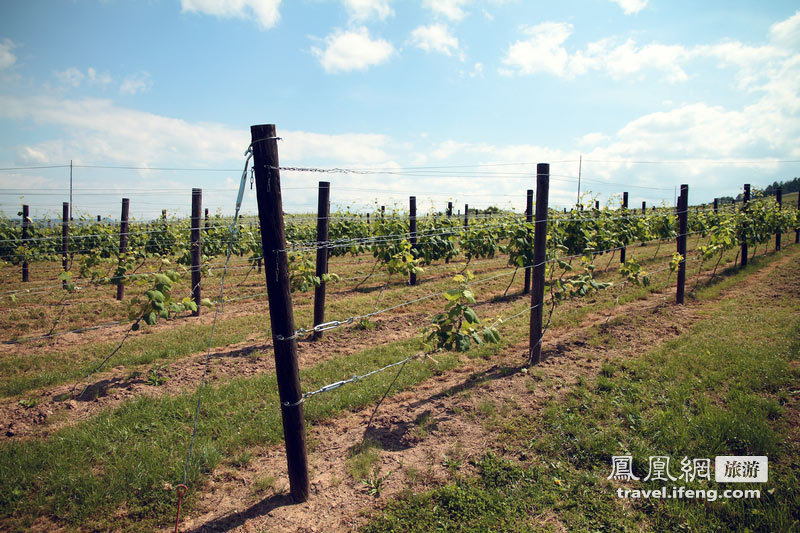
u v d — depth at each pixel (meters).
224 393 5.07
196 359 6.20
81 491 3.41
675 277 11.41
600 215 12.30
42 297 10.09
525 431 4.23
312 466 3.83
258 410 4.71
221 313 9.05
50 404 4.81
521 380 5.31
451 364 5.89
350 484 3.59
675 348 6.07
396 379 5.31
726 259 14.20
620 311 8.28
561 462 3.78
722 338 6.27
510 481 3.55
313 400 4.87
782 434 3.89
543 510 3.25
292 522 3.17
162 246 13.23
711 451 3.78
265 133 2.95
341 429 4.43
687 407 4.49
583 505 3.29
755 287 9.94
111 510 3.28
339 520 3.20
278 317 3.16
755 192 13.91
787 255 15.05
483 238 12.56
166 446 4.02
